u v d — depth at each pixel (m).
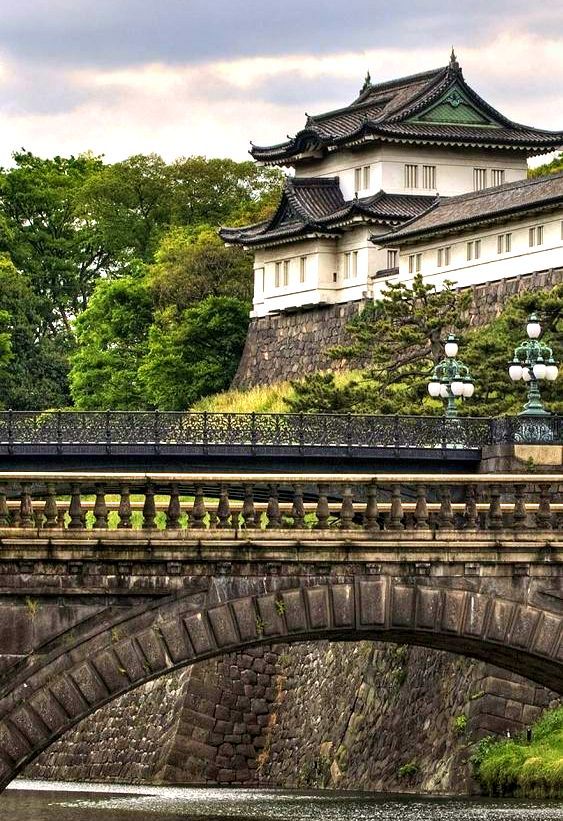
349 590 46.53
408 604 46.84
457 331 118.94
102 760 88.38
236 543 45.81
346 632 47.03
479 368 101.62
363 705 80.25
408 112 158.62
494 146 160.38
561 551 47.66
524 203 132.38
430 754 74.06
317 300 157.25
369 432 95.56
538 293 106.12
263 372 162.88
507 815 62.03
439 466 92.06
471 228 138.25
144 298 172.88
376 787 76.62
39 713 44.62
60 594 44.97
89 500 92.25
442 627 47.00
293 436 95.69
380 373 115.44
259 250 165.12
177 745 85.06
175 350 164.88
